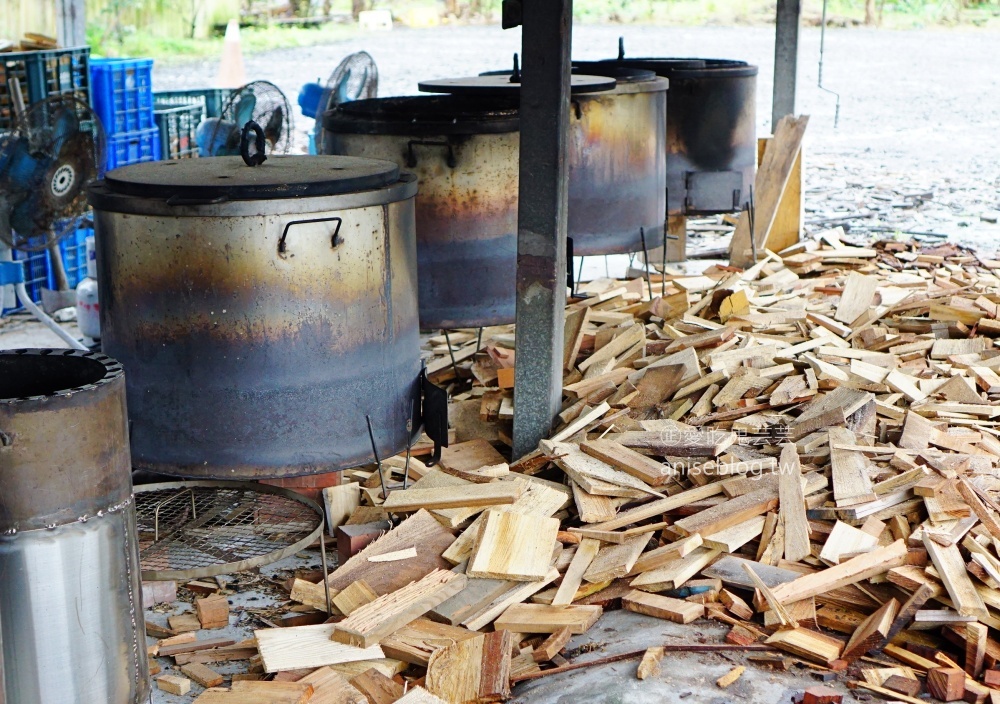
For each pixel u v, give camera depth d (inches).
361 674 129.0
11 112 247.4
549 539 152.4
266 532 157.0
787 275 293.1
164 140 315.3
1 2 339.3
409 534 157.5
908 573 137.1
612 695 122.3
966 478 160.2
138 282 146.7
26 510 100.2
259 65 718.5
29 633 102.9
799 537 149.1
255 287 143.8
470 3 1088.8
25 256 278.1
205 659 136.0
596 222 247.8
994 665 128.0
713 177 297.6
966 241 343.3
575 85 229.6
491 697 125.3
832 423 176.9
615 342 220.4
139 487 159.5
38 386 115.5
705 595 141.4
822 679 125.8
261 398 147.8
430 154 205.3
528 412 184.5
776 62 338.0
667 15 1057.5
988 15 1069.1
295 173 153.5
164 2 923.4
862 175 461.4
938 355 216.4
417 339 167.5
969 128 576.4
